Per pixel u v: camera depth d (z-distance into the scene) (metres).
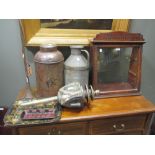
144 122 1.13
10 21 1.21
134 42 1.15
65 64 1.13
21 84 1.38
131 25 1.39
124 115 1.04
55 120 0.95
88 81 1.20
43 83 1.08
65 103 1.00
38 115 0.97
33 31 1.21
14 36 1.25
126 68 1.29
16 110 1.02
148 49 1.51
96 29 1.29
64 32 1.25
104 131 1.08
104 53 1.19
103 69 1.23
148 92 1.66
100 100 1.17
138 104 1.13
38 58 1.04
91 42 1.15
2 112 1.37
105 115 1.01
